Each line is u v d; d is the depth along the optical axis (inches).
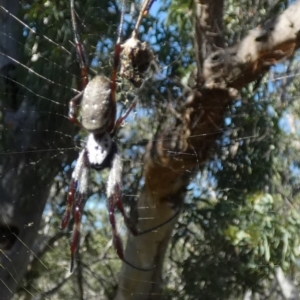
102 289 355.9
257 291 284.0
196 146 231.0
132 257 267.0
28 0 293.1
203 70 220.1
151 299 272.7
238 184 274.4
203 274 277.6
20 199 289.6
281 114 296.4
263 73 226.4
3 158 284.7
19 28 281.0
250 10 287.7
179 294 285.9
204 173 277.3
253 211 258.7
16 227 291.0
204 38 221.0
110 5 271.6
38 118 276.1
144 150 267.0
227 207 263.9
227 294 278.1
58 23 261.6
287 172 346.3
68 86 261.0
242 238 252.5
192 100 222.2
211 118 223.8
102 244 355.9
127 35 271.0
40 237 329.1
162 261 269.4
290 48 216.8
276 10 285.9
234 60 216.1
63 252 348.8
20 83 268.1
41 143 279.6
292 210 266.1
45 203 295.3
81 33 259.4
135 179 284.0
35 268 333.1
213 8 219.8
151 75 236.5
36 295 336.2
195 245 286.2
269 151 277.9
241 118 268.7
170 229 261.7
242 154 274.1
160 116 255.3
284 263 254.5
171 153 231.5
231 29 285.4
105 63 266.5
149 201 254.8
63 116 264.2
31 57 269.1
